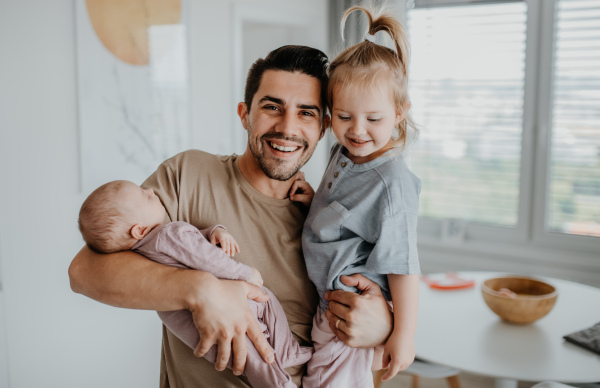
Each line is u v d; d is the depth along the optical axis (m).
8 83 2.11
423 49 3.30
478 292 2.01
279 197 1.20
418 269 1.06
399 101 1.11
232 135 3.10
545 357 1.44
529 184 3.10
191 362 1.11
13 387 2.27
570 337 1.54
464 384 2.69
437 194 3.42
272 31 3.68
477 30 3.13
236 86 3.06
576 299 1.94
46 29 2.20
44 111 2.23
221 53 2.96
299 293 1.16
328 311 1.08
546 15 2.93
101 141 2.40
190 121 2.80
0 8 2.07
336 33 3.59
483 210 3.29
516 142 3.12
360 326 1.03
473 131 3.24
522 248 3.12
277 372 0.99
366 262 1.08
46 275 2.32
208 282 0.95
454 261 3.28
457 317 1.74
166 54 2.64
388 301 1.12
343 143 1.13
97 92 2.36
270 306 1.08
